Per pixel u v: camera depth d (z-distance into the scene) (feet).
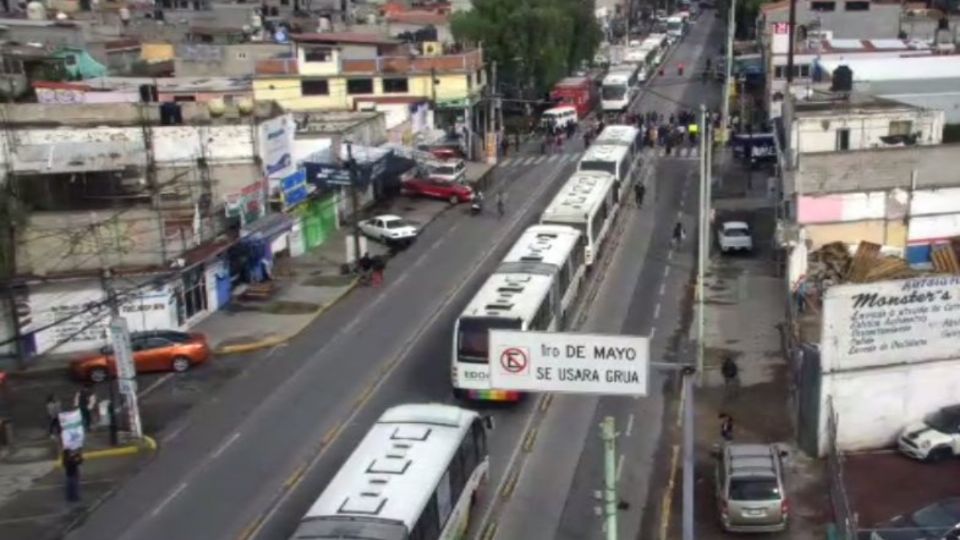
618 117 289.94
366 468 74.08
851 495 86.48
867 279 119.34
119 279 130.41
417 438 79.05
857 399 93.91
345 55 258.57
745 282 151.74
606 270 160.15
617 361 58.13
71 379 122.01
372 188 210.18
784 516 80.69
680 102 315.58
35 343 128.88
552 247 131.64
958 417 93.09
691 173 230.27
